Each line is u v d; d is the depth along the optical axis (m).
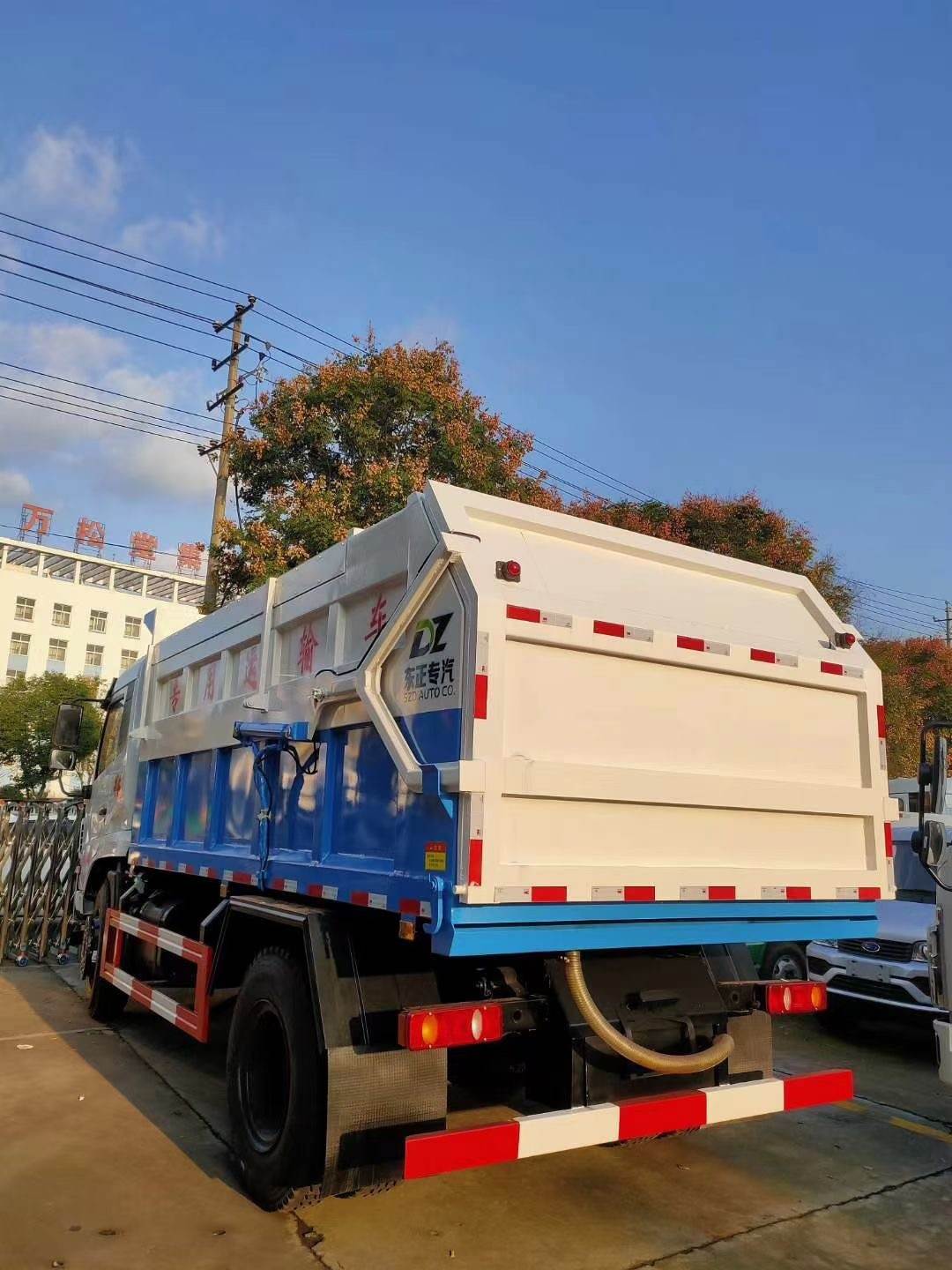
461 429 14.87
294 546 13.48
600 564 4.18
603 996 3.97
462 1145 3.28
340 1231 3.93
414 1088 3.67
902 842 8.65
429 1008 3.48
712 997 4.30
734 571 4.72
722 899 3.87
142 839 7.06
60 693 39.41
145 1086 5.85
